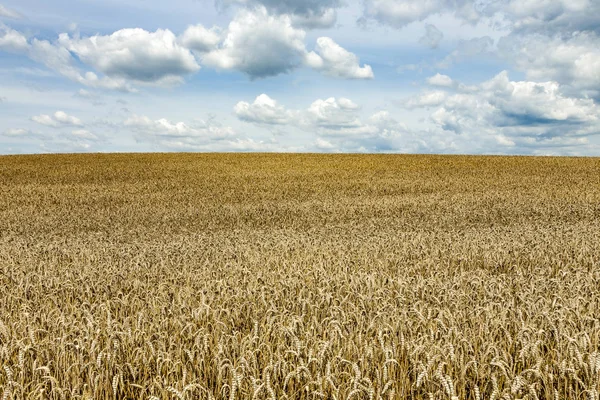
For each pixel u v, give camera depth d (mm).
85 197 31344
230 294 7148
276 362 4285
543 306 5891
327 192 33094
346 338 4887
